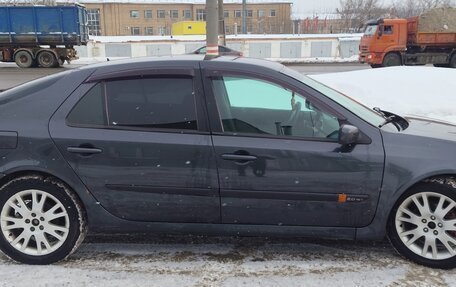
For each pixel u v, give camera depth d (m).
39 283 3.26
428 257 3.41
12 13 24.75
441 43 23.81
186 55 3.86
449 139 3.41
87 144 3.40
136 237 4.03
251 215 3.43
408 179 3.29
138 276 3.35
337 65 28.58
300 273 3.37
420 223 3.40
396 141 3.35
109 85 3.51
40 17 24.92
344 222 3.41
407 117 4.28
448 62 24.20
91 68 3.61
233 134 3.39
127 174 3.41
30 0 45.22
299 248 3.79
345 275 3.33
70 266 3.51
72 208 3.47
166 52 34.53
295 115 3.45
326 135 3.38
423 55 23.98
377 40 23.50
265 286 3.19
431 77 9.98
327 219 3.40
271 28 74.38
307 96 3.45
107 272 3.41
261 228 3.46
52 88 3.56
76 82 3.55
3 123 3.48
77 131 3.43
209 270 3.42
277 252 3.71
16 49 25.50
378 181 3.30
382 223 3.39
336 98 3.62
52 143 3.41
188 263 3.54
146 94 3.48
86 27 26.95
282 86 3.49
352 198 3.33
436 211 3.35
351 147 3.32
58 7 24.89
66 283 3.26
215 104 3.42
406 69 10.80
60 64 26.39
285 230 3.46
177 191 3.41
